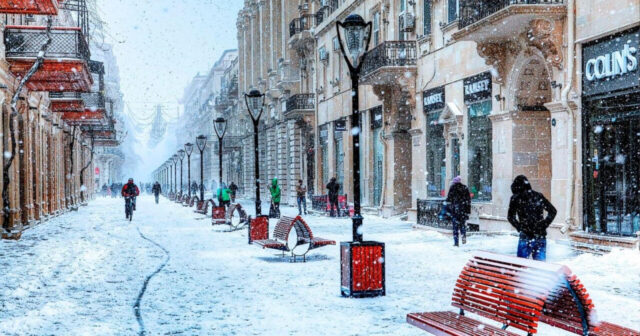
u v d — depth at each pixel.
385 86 28.36
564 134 16.58
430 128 25.33
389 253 14.75
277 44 50.00
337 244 17.34
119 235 22.20
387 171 29.08
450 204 16.22
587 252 14.52
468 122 21.98
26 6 18.81
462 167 22.20
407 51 26.05
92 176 72.69
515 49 18.39
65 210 40.22
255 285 10.67
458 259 13.49
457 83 22.55
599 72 15.48
